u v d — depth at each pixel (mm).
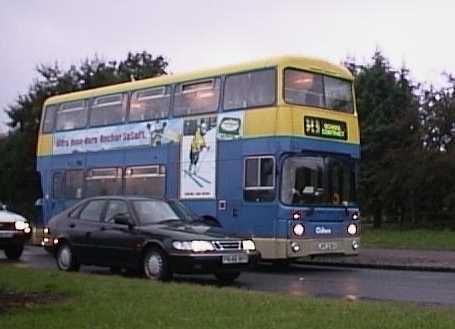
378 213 48438
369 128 47938
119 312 9805
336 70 20328
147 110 22625
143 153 22484
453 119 45281
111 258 16312
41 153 27000
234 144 19781
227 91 20219
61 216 18234
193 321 9125
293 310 10039
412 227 45281
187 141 21125
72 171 25266
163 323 8984
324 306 10461
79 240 17234
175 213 16547
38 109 50781
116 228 16344
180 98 21578
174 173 21391
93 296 11461
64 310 9945
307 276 18297
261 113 19219
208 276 17188
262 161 19047
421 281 16766
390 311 10023
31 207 49906
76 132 25344
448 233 37344
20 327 8695
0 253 26016
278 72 19016
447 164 44219
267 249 18844
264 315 9586
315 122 19484
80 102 25438
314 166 19375
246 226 19312
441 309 10508
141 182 22422
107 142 23906
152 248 15320
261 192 19031
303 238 18922
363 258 22453
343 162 20094
